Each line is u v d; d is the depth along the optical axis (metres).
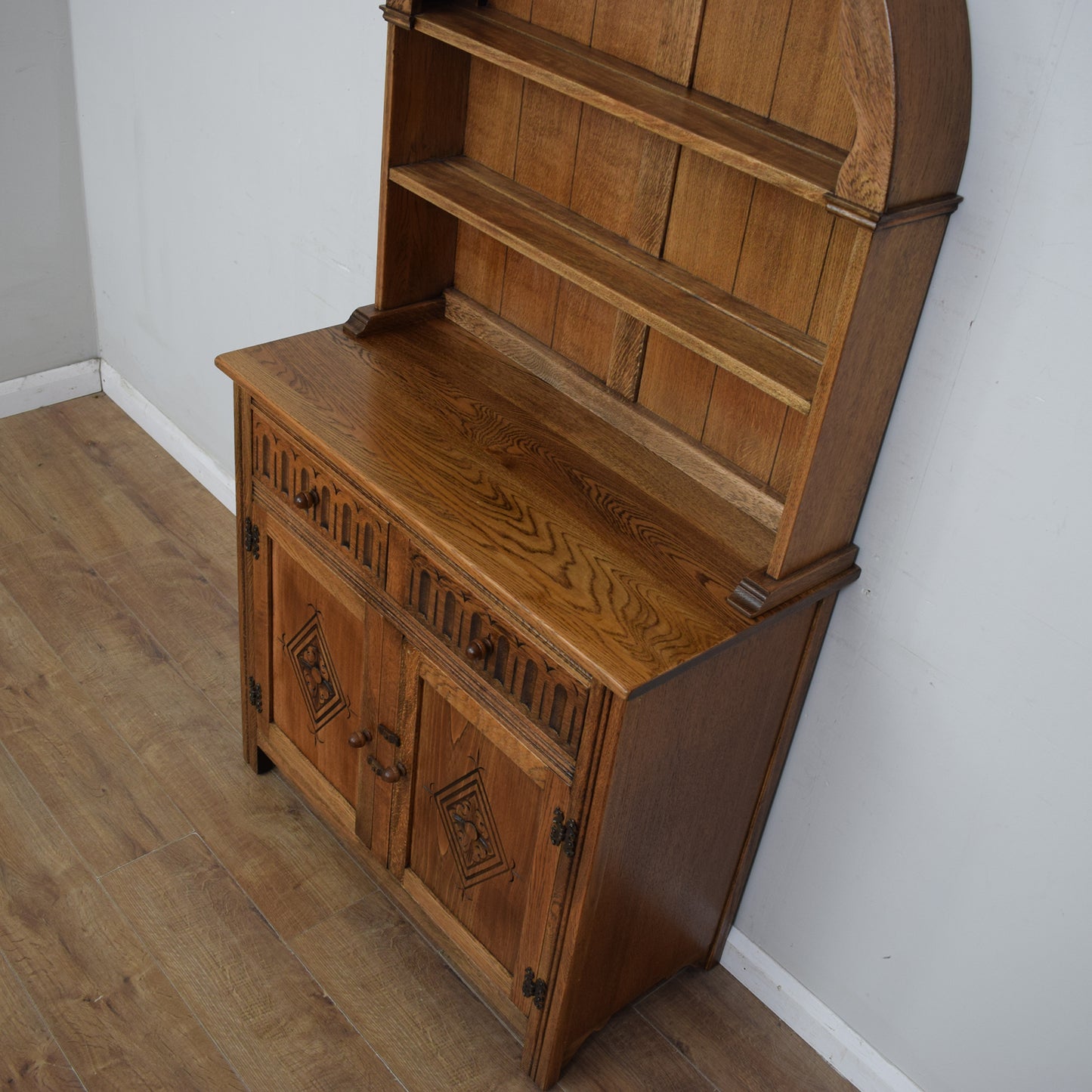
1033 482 1.69
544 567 1.85
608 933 2.09
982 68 1.53
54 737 2.78
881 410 1.78
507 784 2.02
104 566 3.28
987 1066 2.11
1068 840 1.84
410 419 2.15
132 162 3.31
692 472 2.11
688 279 1.96
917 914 2.11
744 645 1.89
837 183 1.53
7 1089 2.11
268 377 2.20
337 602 2.26
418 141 2.21
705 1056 2.35
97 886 2.47
